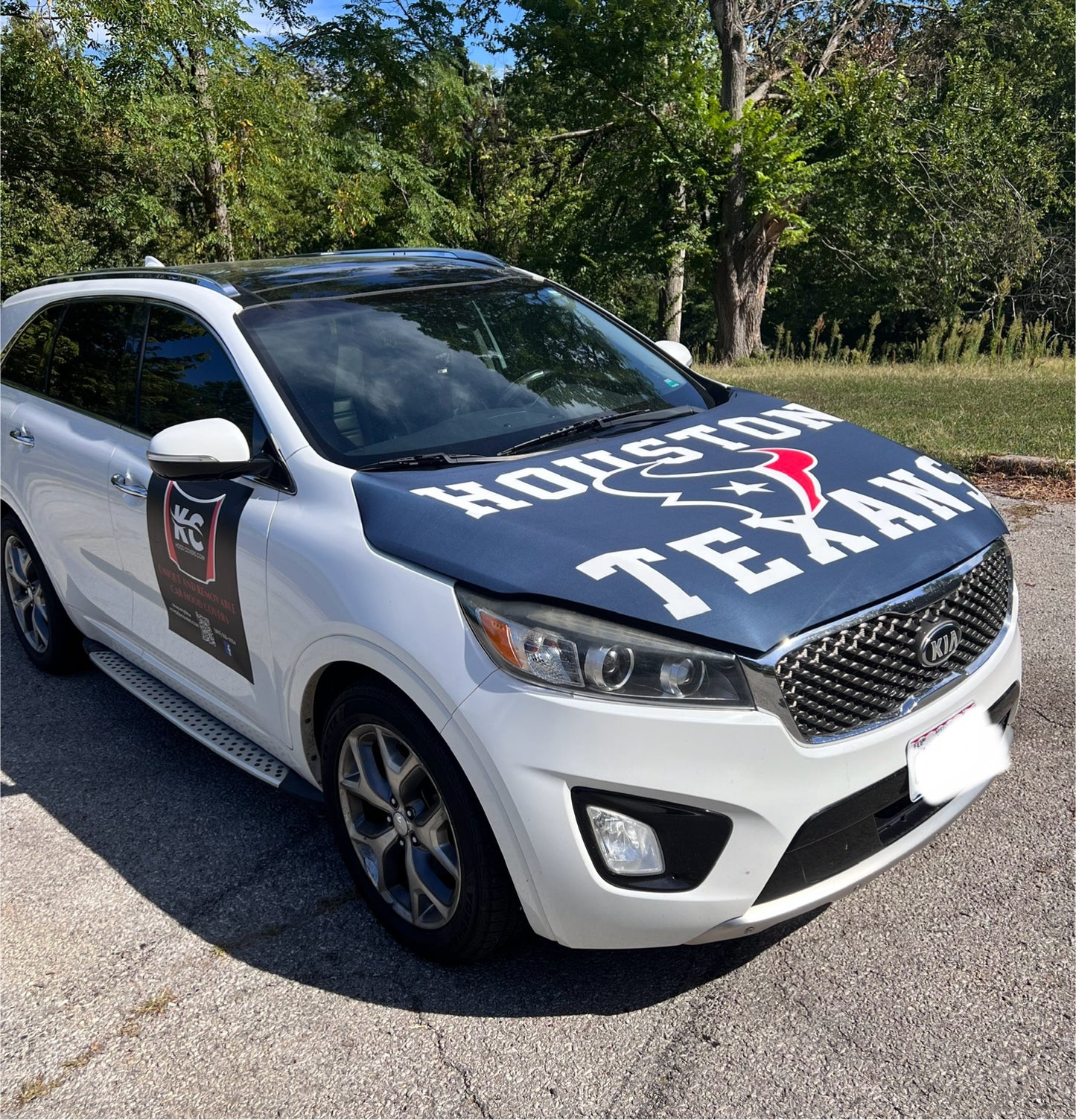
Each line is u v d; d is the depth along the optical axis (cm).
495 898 248
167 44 1805
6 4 1761
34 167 2341
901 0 2878
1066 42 3192
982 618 272
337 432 304
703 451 304
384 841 281
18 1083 247
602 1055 242
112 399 395
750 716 224
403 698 257
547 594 233
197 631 341
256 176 2092
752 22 2725
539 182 3184
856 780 236
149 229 2198
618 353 383
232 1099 238
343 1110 232
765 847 228
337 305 355
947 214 2666
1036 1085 224
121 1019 266
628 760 223
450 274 400
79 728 433
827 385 1172
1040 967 257
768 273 2747
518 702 229
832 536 256
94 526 393
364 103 2709
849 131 2577
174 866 331
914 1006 249
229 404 327
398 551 259
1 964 289
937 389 1071
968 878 293
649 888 229
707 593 233
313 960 282
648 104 2584
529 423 323
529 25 2550
